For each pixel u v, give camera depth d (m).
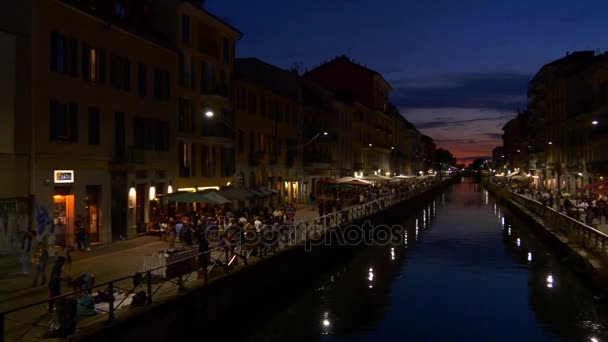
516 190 72.81
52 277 14.04
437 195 105.50
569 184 65.50
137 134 28.12
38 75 21.23
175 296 15.02
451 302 23.36
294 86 53.53
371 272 29.88
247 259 21.50
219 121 37.03
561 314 21.36
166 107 30.89
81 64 23.81
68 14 22.92
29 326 12.38
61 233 22.84
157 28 32.69
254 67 53.78
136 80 27.98
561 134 70.38
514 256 34.62
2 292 15.85
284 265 23.88
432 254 35.84
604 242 22.41
